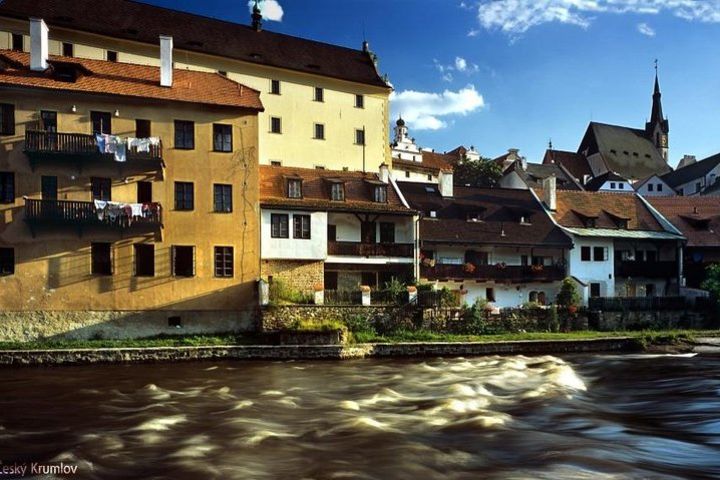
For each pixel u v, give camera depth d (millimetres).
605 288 43531
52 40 39625
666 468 11586
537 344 30859
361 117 51938
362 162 51531
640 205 50312
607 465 11656
